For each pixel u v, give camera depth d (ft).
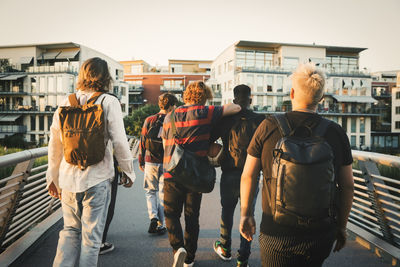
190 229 8.19
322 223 4.26
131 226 12.10
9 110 147.23
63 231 6.69
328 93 159.94
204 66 214.07
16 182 8.98
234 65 157.17
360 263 8.74
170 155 7.91
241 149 8.02
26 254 9.02
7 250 8.94
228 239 8.89
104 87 7.06
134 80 196.24
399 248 9.16
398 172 17.21
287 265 4.60
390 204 9.11
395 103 190.08
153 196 11.50
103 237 9.46
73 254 6.61
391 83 210.79
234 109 8.07
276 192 4.34
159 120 11.27
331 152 4.31
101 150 6.38
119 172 9.30
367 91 163.84
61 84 143.13
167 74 195.42
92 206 6.51
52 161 6.89
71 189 6.44
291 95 5.09
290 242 4.40
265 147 4.77
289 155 4.25
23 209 10.10
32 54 148.25
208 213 14.01
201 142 7.75
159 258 9.18
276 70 152.76
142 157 11.53
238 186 8.21
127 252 9.59
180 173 7.42
